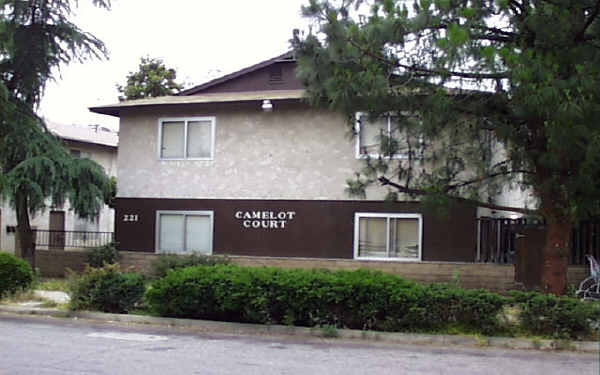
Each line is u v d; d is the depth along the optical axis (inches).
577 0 402.0
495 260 684.1
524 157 445.1
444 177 477.7
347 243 720.3
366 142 714.8
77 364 331.6
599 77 382.9
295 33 441.4
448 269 683.4
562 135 380.2
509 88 404.8
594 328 431.2
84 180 783.7
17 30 788.6
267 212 747.4
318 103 464.8
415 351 398.9
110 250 791.1
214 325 470.6
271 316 463.5
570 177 418.3
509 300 436.5
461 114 441.7
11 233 1099.3
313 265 722.8
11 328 454.0
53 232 956.0
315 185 733.9
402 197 536.4
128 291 514.6
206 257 729.0
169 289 486.3
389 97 435.8
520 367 355.6
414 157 485.4
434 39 412.2
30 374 306.3
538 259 663.8
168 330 462.9
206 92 869.2
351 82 423.5
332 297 446.6
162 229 786.8
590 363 370.6
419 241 698.2
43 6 797.9
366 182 503.5
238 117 765.9
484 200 534.3
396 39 411.8
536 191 466.6
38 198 756.0
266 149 753.0
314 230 730.8
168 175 787.4
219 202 765.9
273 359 361.7
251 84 850.1
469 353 395.9
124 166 804.6
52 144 791.1
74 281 532.1
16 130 772.0
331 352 388.5
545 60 390.3
